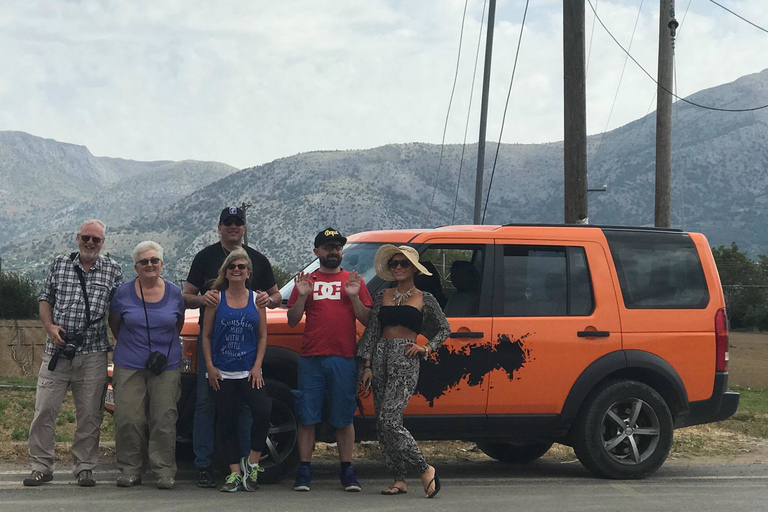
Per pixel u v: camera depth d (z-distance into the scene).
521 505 6.25
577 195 12.14
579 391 7.45
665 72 16.33
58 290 6.58
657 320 7.75
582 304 7.63
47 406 6.49
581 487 7.18
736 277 106.69
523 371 7.36
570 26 12.28
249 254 6.92
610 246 7.84
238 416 6.72
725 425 12.77
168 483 6.51
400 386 6.50
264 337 6.61
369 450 9.21
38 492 6.19
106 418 10.94
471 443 10.01
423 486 6.92
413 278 6.95
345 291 6.61
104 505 5.75
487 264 7.51
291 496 6.36
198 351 6.77
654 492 6.98
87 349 6.57
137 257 6.60
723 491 7.12
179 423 7.04
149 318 6.58
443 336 6.64
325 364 6.57
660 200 16.16
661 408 7.64
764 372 50.34
